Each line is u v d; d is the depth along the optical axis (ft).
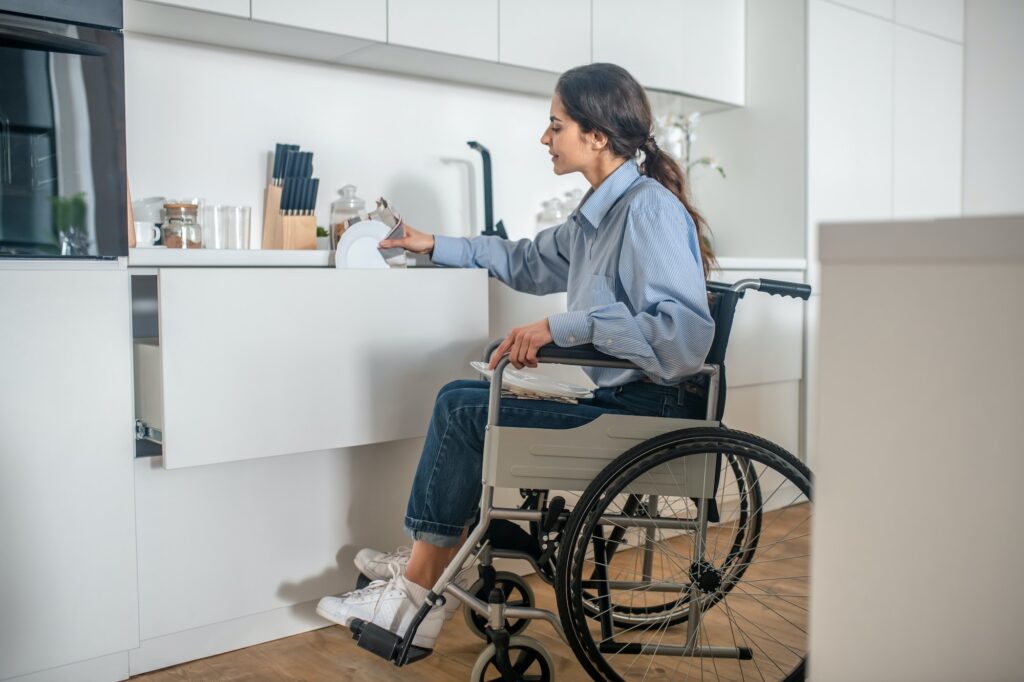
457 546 5.63
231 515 6.19
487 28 7.94
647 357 4.84
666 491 4.99
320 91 7.98
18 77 5.00
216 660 6.07
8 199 5.03
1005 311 2.58
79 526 5.38
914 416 2.71
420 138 8.65
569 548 4.75
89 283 5.34
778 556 8.06
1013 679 2.61
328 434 6.17
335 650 6.22
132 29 6.88
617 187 5.57
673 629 6.49
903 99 11.48
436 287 6.68
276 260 6.41
